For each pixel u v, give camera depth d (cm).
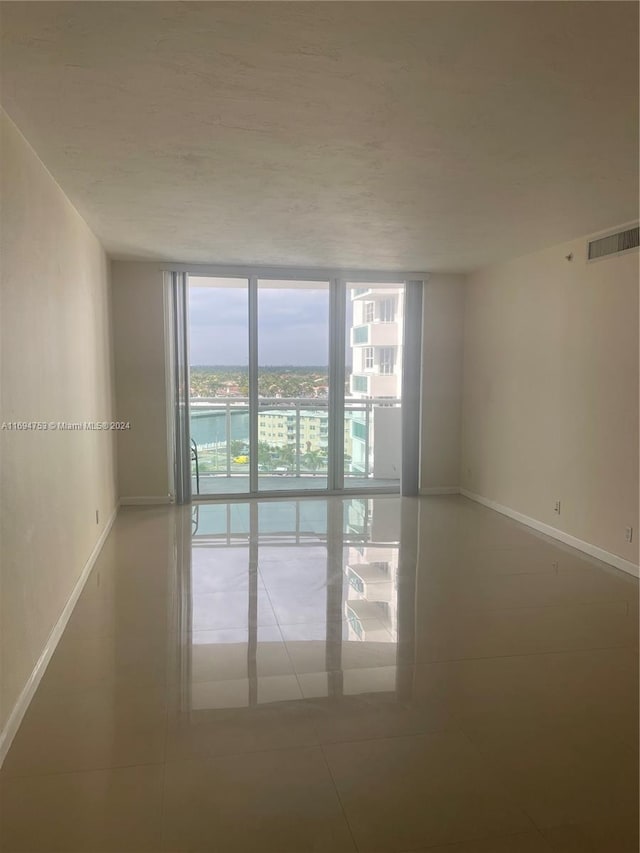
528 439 585
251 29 198
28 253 287
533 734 251
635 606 388
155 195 387
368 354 724
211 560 477
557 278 536
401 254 588
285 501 692
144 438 660
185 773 224
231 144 300
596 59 218
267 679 294
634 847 191
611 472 469
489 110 261
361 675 298
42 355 310
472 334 697
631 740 247
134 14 189
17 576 256
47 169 331
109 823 200
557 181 357
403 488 722
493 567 465
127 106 256
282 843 192
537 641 338
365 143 299
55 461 334
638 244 438
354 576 444
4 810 205
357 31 200
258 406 704
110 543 522
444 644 333
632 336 444
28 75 228
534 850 190
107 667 304
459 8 186
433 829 198
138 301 643
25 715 261
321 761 232
